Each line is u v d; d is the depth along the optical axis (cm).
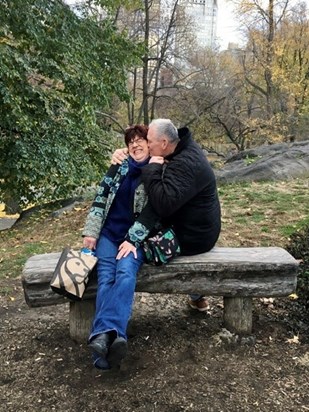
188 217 306
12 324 378
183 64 2691
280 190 797
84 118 984
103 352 260
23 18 877
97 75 1026
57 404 269
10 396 278
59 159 933
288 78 2570
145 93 2516
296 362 304
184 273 306
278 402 265
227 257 316
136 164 305
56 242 646
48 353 321
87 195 1013
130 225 309
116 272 289
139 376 289
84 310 325
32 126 904
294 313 378
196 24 2691
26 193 1030
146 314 374
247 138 2800
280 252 329
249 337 325
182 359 306
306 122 2691
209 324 352
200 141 2817
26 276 301
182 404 263
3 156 923
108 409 262
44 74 910
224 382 282
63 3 995
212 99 2764
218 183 948
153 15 2450
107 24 1112
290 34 2736
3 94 809
